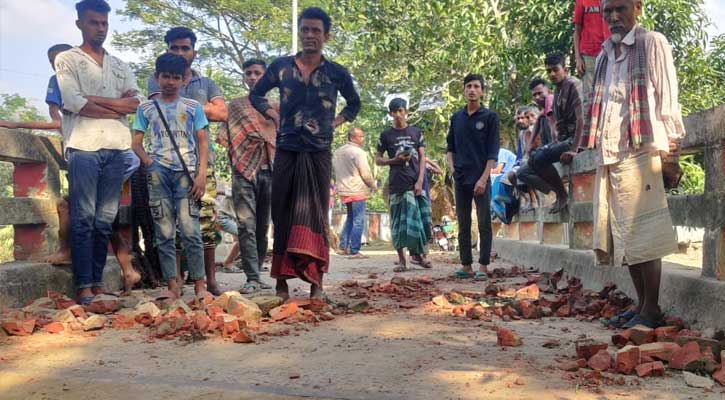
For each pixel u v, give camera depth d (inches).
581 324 163.2
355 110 194.4
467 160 278.8
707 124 151.9
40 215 205.3
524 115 342.0
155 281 246.5
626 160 145.6
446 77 633.0
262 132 229.6
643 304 154.2
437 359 123.2
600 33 242.2
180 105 201.6
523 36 532.1
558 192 265.0
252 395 101.5
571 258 246.4
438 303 191.9
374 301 204.4
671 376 110.7
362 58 612.1
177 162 199.3
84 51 202.2
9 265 191.8
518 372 113.1
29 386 108.4
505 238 410.0
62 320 159.2
